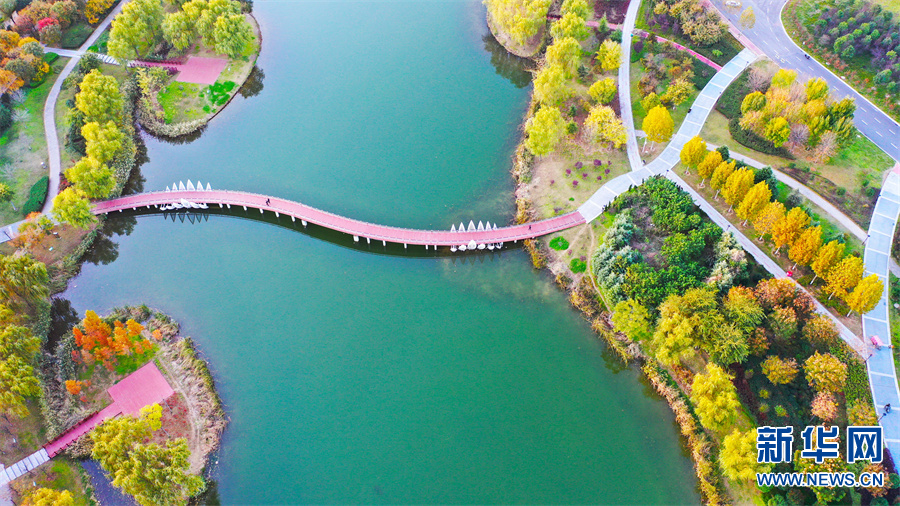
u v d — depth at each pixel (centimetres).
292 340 11175
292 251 12631
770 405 9481
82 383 10394
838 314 10400
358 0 18712
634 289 10650
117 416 10012
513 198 13050
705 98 14175
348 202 13138
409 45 17125
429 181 13500
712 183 11975
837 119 12669
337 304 11694
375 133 14638
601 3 16838
